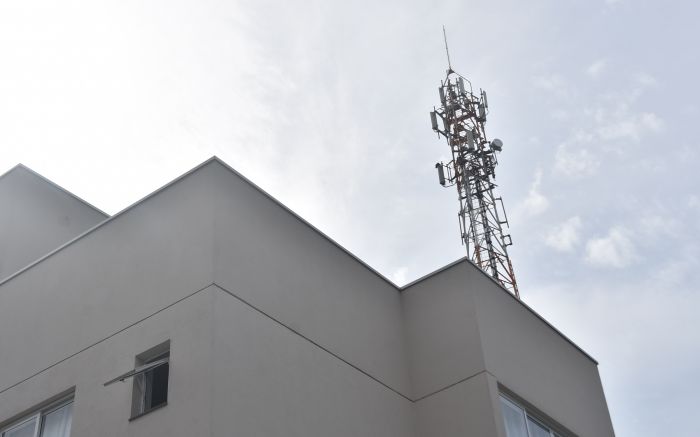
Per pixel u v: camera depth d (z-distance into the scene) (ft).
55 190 77.46
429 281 64.28
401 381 60.18
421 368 61.11
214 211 51.75
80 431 49.34
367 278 62.49
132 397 48.24
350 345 57.26
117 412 48.29
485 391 57.52
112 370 50.29
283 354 51.31
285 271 54.80
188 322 48.39
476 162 108.68
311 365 53.06
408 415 59.00
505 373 60.23
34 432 53.06
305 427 50.29
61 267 58.29
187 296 49.49
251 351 49.08
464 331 60.70
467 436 56.75
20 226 73.05
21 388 54.80
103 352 51.57
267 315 51.60
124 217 56.39
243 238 52.80
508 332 63.31
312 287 56.49
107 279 54.70
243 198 54.54
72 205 78.38
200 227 51.70
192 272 50.21
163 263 52.11
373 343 59.52
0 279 69.05
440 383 59.72
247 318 49.96
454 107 113.09
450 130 111.65
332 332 56.29
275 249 54.95
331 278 58.70
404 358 61.82
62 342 54.49
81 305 55.06
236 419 45.85
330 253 59.93
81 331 53.83
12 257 71.00
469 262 63.31
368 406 56.03
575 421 65.72
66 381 52.44
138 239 54.65
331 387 53.78
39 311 57.52
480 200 105.91
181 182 54.60
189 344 47.52
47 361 54.49
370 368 57.98
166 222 53.72
